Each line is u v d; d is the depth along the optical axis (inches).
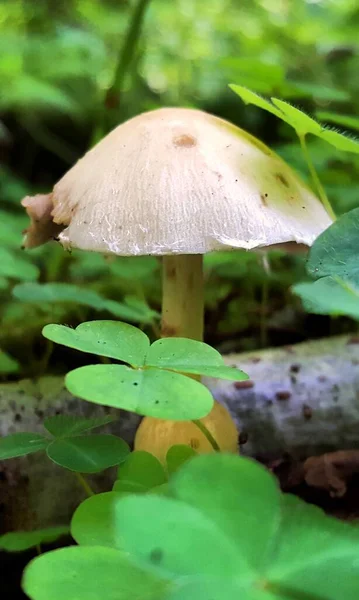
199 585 4.9
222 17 24.5
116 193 7.3
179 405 5.7
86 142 24.8
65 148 24.8
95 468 6.5
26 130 24.6
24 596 7.9
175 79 23.7
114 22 21.7
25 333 12.9
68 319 13.6
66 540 8.1
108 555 5.4
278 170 7.8
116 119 20.2
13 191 20.4
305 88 12.3
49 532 6.8
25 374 12.1
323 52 22.4
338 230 6.6
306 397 9.8
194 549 5.1
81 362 12.6
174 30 23.9
